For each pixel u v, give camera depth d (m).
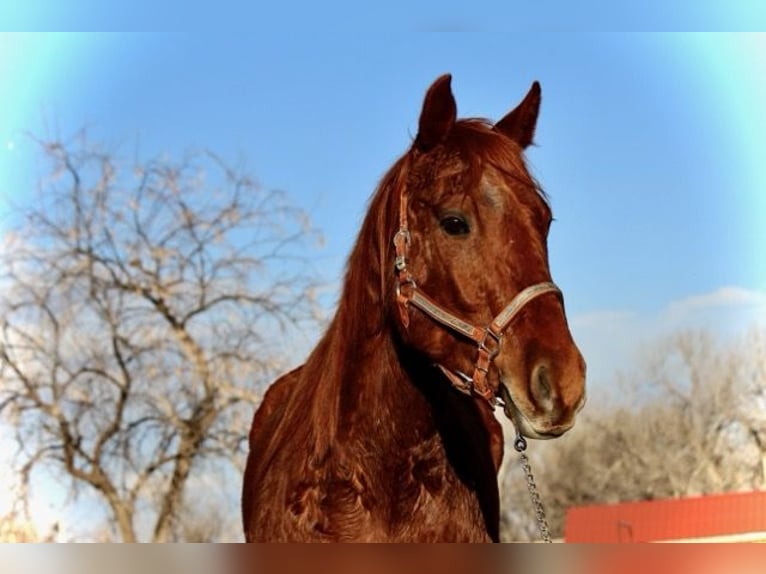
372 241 3.14
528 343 2.71
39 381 12.99
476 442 3.35
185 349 13.35
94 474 13.03
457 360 2.87
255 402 13.41
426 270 2.91
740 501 13.19
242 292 13.44
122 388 13.23
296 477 3.13
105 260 13.28
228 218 13.48
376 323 3.10
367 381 3.08
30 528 12.72
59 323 13.05
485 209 2.83
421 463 3.06
